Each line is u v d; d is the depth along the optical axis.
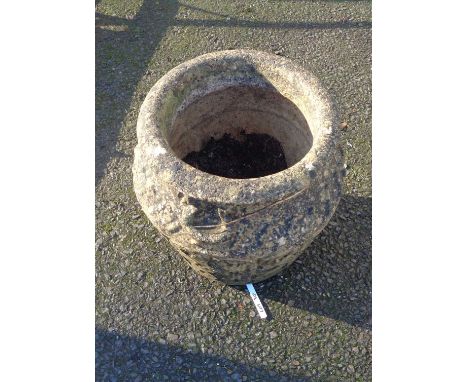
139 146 1.58
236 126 2.11
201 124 2.00
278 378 1.73
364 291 1.95
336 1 3.49
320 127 1.55
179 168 1.42
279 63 1.78
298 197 1.46
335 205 1.58
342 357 1.78
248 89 1.90
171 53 3.07
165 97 1.65
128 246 2.11
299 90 1.73
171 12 3.40
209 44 3.13
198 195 1.38
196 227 1.44
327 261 2.04
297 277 1.99
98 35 3.20
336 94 2.80
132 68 2.97
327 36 3.20
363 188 2.31
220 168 2.19
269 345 1.81
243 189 1.36
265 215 1.44
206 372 1.75
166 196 1.48
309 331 1.85
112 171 2.41
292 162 2.05
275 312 1.90
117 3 3.48
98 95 2.80
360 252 2.07
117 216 2.22
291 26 3.28
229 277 1.79
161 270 2.03
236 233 1.44
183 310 1.91
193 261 1.74
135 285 1.98
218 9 3.42
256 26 3.27
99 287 1.98
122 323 1.88
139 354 1.80
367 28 3.25
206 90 1.84
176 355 1.79
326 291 1.95
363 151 2.48
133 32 3.23
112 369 1.76
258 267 1.66
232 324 1.87
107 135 2.59
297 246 1.53
